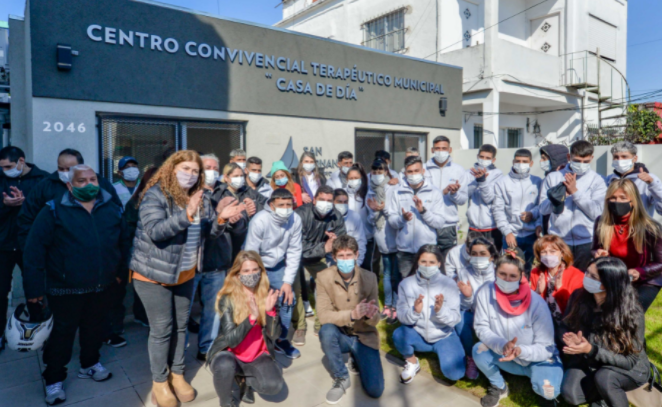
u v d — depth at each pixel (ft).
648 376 9.69
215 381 10.05
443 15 40.73
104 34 17.85
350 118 26.61
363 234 16.69
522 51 39.99
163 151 20.02
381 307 18.21
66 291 10.95
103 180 13.58
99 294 11.87
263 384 10.25
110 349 14.40
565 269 12.09
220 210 12.30
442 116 31.96
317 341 15.08
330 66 25.30
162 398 10.64
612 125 45.11
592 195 15.05
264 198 16.39
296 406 10.90
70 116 17.35
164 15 19.39
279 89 23.36
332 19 51.78
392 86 28.73
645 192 14.93
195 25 20.30
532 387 11.00
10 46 19.35
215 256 13.30
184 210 9.77
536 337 10.66
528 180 17.94
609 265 9.65
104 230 11.45
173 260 10.37
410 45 43.29
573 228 14.94
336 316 11.47
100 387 11.85
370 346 11.64
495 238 18.84
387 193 17.42
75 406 10.89
